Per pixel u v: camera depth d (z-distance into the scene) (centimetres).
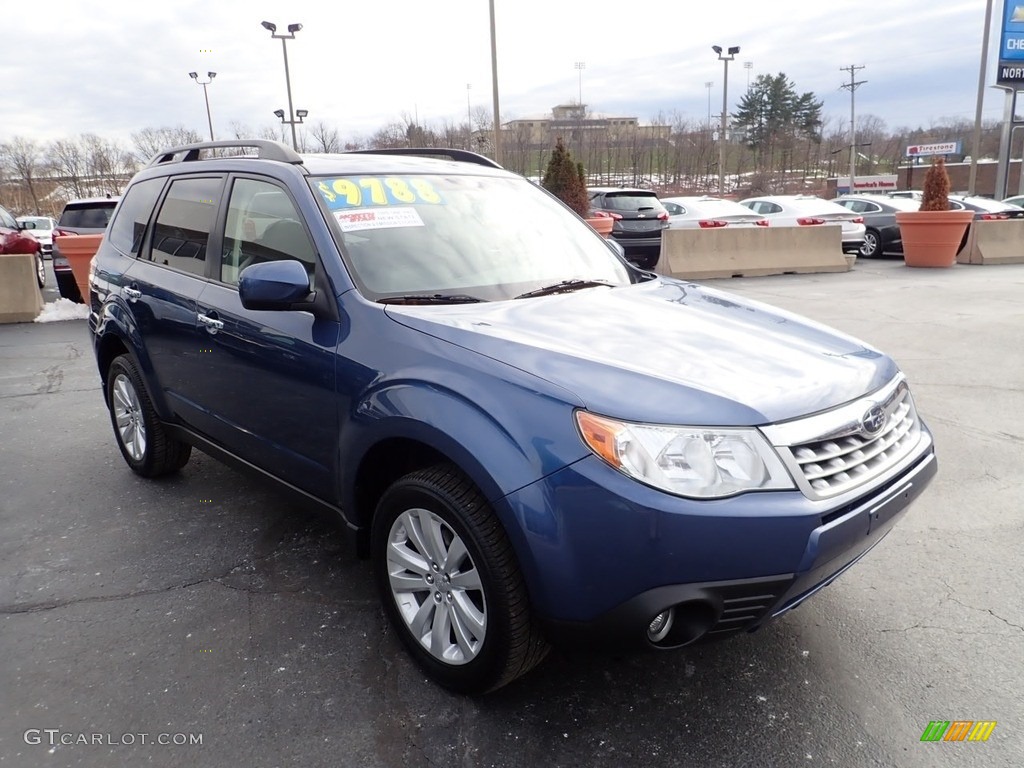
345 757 229
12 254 1162
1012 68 2841
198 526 387
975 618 299
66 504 416
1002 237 1647
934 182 1527
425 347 252
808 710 248
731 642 286
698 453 207
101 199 1258
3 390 669
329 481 294
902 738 235
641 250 1549
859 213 1852
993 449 479
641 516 202
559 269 339
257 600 317
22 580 334
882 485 234
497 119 2048
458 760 228
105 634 293
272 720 245
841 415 231
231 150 420
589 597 211
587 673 268
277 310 279
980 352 738
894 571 336
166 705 253
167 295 377
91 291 464
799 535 207
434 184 350
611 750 231
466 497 234
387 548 270
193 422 383
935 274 1436
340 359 273
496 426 223
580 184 1417
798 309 1018
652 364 234
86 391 665
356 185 325
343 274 286
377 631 294
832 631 292
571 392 218
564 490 209
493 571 226
